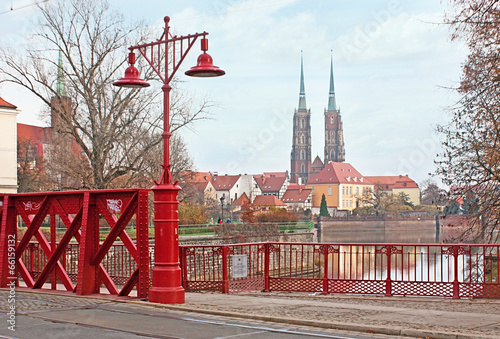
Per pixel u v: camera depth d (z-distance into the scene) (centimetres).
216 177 14838
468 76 1934
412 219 13138
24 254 1900
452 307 1254
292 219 8375
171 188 1214
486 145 1964
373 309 1164
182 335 852
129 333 867
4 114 5447
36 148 9281
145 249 1233
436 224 12125
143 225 1230
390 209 15350
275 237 6462
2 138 5431
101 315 1037
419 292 1463
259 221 8044
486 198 2052
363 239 12000
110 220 1286
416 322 979
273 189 17175
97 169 4572
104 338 827
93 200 1318
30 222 1445
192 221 6569
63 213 1373
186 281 1588
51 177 4825
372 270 3397
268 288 1603
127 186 4744
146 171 4722
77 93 4578
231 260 1559
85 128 4591
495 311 1170
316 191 17725
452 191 2120
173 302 1193
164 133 1247
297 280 1572
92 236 1318
